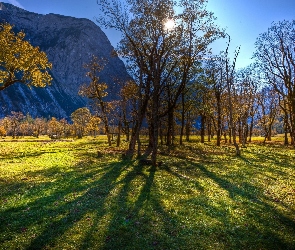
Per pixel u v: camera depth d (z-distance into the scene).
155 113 32.56
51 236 13.40
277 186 23.64
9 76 46.66
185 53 35.62
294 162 36.88
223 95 68.56
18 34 47.81
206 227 14.69
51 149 57.03
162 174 27.34
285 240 13.61
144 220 15.27
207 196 20.17
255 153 47.22
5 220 15.32
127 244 12.74
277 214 16.95
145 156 40.50
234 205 18.34
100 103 65.19
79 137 145.62
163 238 13.34
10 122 179.00
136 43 37.69
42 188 22.03
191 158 39.53
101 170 29.47
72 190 21.30
